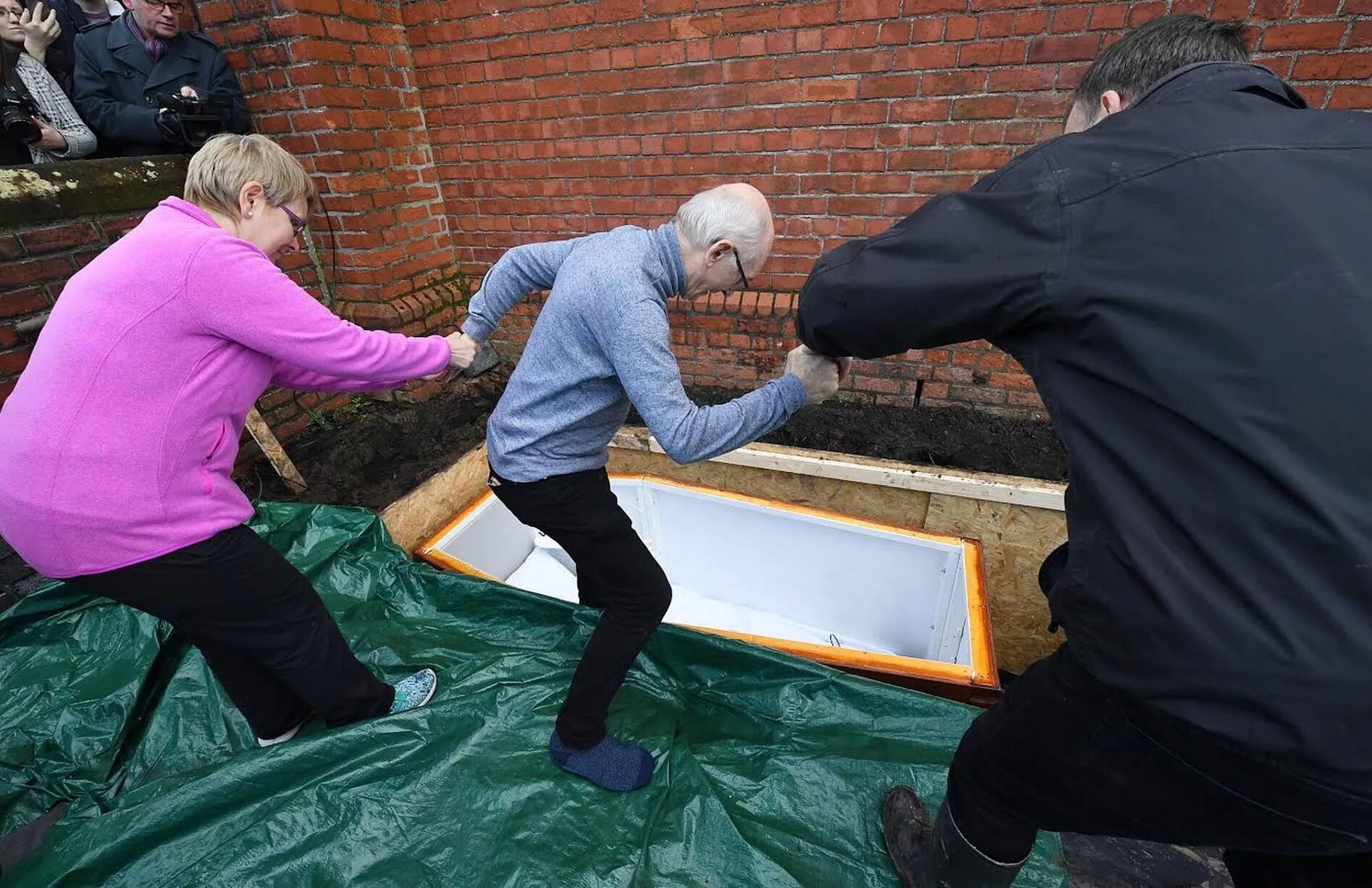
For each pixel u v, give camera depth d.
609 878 1.29
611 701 1.59
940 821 1.16
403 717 1.50
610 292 1.19
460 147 3.30
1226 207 0.63
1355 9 1.98
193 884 1.22
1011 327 0.77
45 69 2.30
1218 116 0.69
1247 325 0.61
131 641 1.77
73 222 2.25
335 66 2.77
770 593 2.82
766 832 1.42
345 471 2.83
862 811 1.46
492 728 1.56
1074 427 0.75
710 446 1.18
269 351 1.17
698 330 3.19
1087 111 0.98
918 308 0.78
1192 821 0.80
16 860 1.35
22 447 1.08
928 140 2.54
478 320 1.58
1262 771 0.68
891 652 2.64
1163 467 0.68
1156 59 0.88
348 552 2.15
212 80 2.63
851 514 2.70
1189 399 0.64
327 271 3.21
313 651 1.40
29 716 1.63
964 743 1.07
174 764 1.55
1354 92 2.08
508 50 2.97
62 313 1.10
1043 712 0.89
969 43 2.34
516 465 1.38
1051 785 0.91
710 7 2.57
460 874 1.29
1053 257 0.70
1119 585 0.72
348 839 1.31
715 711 1.73
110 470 1.09
